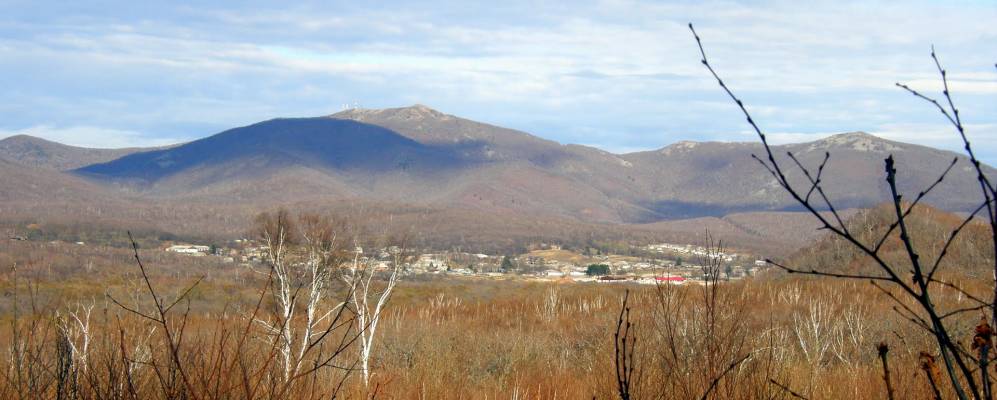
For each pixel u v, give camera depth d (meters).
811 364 8.07
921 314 11.45
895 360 7.72
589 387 7.13
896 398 5.26
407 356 10.66
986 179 2.02
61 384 3.81
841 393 6.55
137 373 3.97
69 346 4.02
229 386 3.60
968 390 5.00
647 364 5.20
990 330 2.27
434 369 9.79
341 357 7.64
